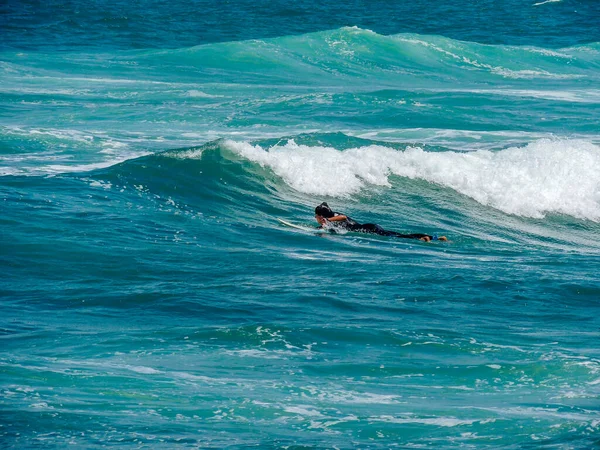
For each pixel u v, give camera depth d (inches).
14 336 1320.1
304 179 2711.6
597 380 1167.0
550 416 992.9
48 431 884.0
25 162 2778.1
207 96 4739.2
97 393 1039.6
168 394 1053.2
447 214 2618.1
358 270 1835.6
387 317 1497.3
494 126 4151.1
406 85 5895.7
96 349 1261.1
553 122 4293.8
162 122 3909.9
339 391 1099.3
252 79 5812.0
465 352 1302.9
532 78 6476.4
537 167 2859.3
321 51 6678.2
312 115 4222.4
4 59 5994.1
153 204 2333.9
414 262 1951.3
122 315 1470.2
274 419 975.0
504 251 2213.3
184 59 6274.6
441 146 3484.3
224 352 1266.0
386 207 2635.3
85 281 1690.5
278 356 1254.3
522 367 1227.2
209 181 2578.7
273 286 1681.8
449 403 1055.0
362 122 4143.7
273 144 3112.7
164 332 1366.9
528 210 2704.2
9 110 4072.3
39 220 2052.2
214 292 1627.7
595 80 6441.9
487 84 6102.4
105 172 2527.1
